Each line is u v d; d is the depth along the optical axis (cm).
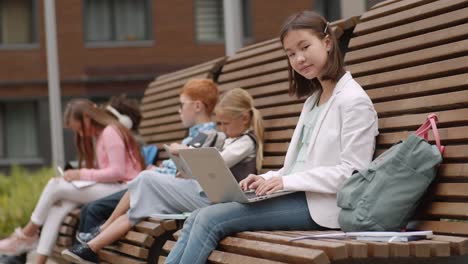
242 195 426
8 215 956
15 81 2808
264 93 630
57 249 715
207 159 434
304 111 463
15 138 2852
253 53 687
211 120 677
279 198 432
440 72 435
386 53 484
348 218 397
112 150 680
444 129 412
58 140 1066
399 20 487
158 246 530
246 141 552
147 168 714
